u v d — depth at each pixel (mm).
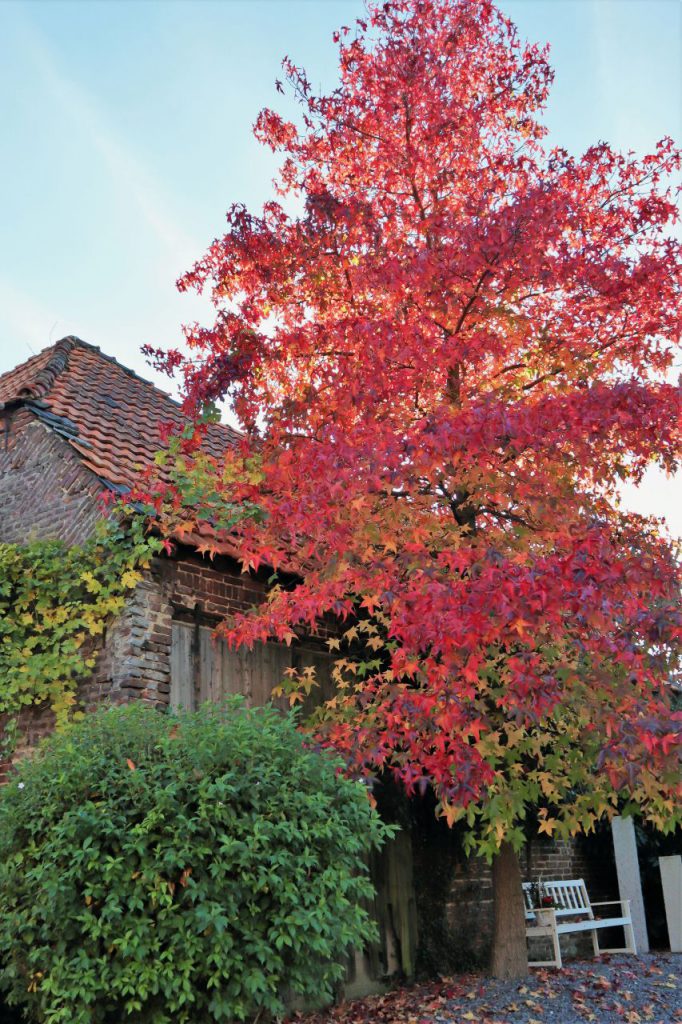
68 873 5727
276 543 8883
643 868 14172
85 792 6156
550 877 13148
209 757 6297
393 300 8672
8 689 8461
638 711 7523
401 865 10234
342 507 8047
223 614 9219
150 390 13359
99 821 5828
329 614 10570
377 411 8367
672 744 7223
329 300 9414
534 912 11656
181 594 8883
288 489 8234
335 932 6262
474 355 8422
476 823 10852
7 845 6219
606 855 14172
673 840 14273
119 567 8453
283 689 9609
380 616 8570
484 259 8250
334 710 8695
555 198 8430
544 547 8164
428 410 8945
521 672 7148
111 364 13547
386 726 8266
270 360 8969
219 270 9430
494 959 9633
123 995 5789
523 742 8281
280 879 5969
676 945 12906
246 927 5977
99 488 9000
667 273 8414
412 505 8570
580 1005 8312
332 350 8938
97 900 5926
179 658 8672
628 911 12695
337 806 6840
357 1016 8359
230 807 6117
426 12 9383
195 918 5801
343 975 9094
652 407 7445
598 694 7766
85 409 10828
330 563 8164
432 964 10227
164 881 5844
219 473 8891
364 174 9562
